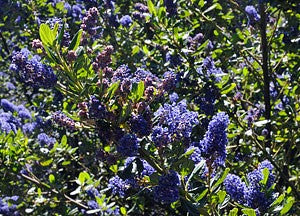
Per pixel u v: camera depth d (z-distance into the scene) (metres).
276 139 2.25
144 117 1.44
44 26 1.42
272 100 2.48
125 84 1.44
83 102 1.46
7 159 2.18
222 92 2.01
